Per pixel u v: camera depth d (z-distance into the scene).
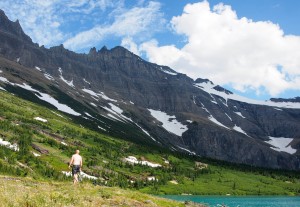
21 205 21.56
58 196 26.75
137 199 38.69
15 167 160.12
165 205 41.22
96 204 28.72
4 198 21.88
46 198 24.16
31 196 23.84
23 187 33.09
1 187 28.25
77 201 26.84
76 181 41.41
